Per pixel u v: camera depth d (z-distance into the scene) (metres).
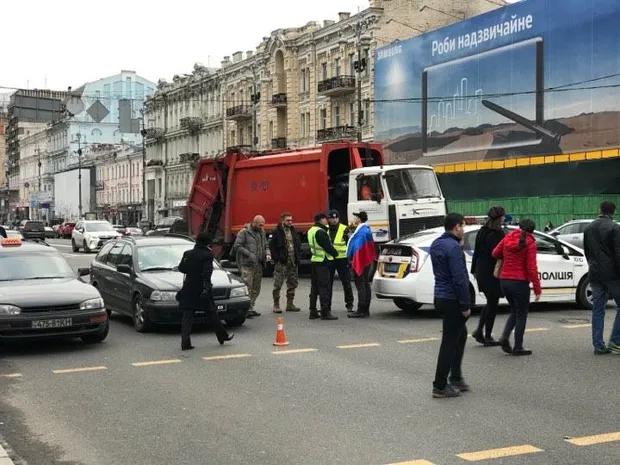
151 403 8.27
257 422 7.42
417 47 45.22
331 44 53.97
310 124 56.75
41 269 12.91
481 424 7.20
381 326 13.66
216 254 26.91
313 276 14.75
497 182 39.84
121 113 58.56
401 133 46.66
